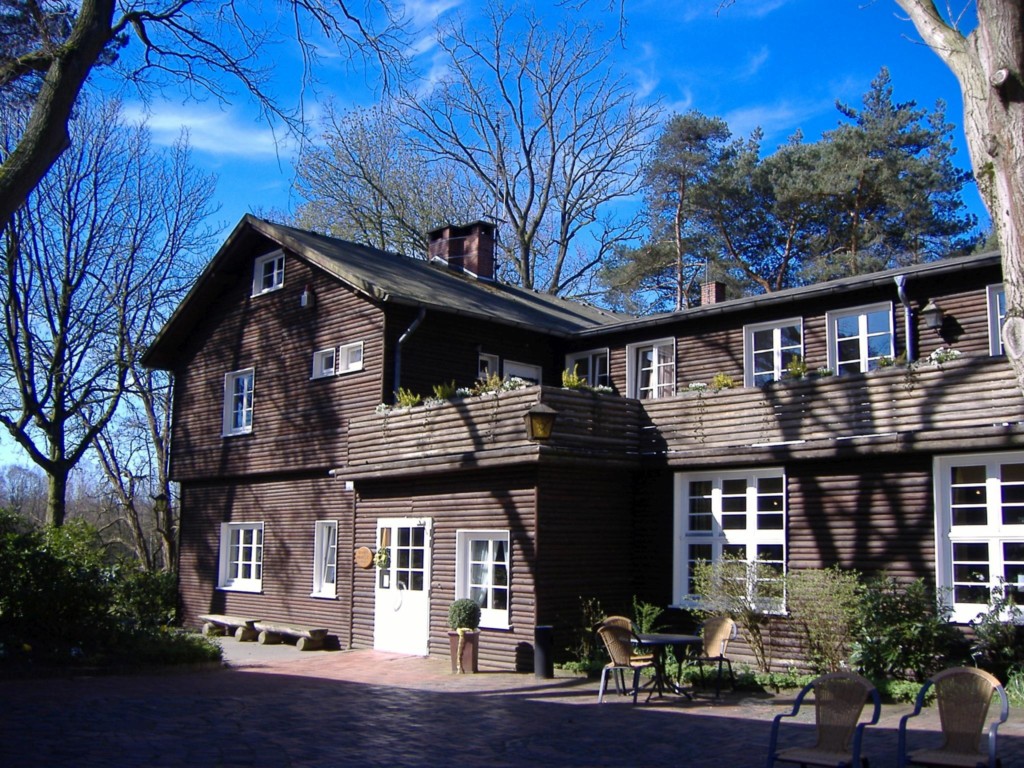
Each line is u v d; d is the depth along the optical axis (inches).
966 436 460.1
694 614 551.2
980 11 289.0
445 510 603.2
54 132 419.2
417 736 362.6
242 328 832.9
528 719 402.6
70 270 983.6
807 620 485.4
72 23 499.8
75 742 328.8
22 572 530.0
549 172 1315.2
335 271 715.4
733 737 363.9
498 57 1289.4
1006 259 281.1
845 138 1229.1
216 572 834.8
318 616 725.9
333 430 725.9
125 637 560.1
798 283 1294.3
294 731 365.7
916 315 594.9
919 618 455.8
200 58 538.3
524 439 552.4
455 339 733.3
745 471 556.1
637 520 593.9
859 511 505.0
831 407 516.1
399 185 1310.3
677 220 1338.6
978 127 295.4
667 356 743.1
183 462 874.8
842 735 267.1
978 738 261.6
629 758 327.9
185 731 357.7
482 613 574.9
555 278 1333.7
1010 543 457.4
